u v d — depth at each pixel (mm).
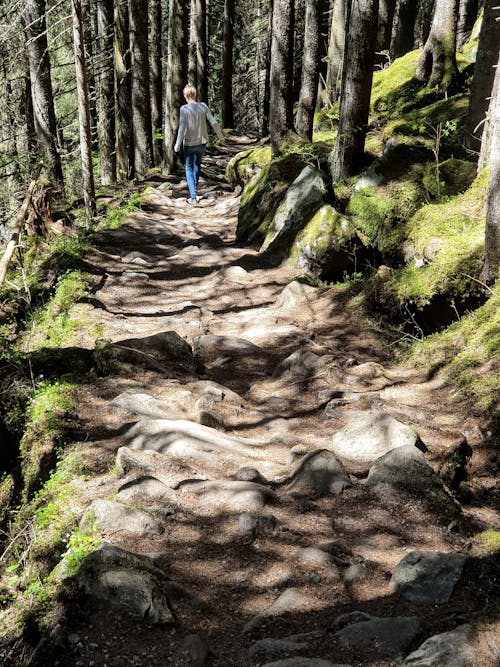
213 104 43094
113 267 9320
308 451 4637
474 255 6113
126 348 5984
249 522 3812
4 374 5941
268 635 3033
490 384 5133
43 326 7453
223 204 13227
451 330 6102
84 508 4070
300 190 8961
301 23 29344
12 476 5066
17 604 3555
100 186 18453
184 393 5461
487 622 2838
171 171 18172
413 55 15258
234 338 6688
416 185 8156
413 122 10578
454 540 3723
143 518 3787
